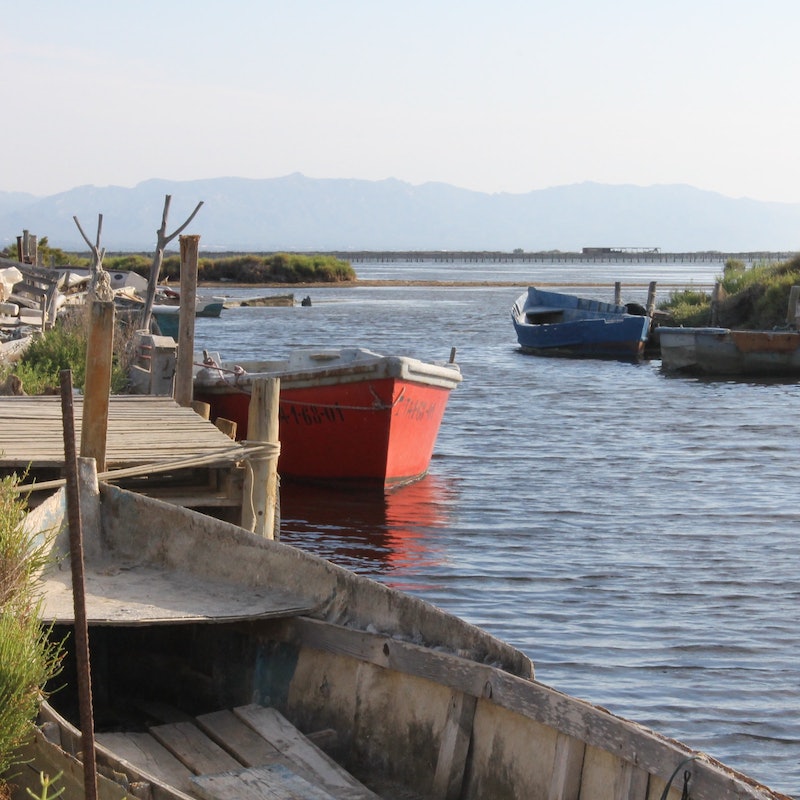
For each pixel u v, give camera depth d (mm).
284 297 74250
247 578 7699
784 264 43188
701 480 18391
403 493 17062
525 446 21609
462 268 189375
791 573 12781
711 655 10102
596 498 16875
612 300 79625
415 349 42562
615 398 29062
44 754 5223
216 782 5852
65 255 67312
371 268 187750
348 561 13164
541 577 12562
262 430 10625
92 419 9555
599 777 5395
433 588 12102
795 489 17641
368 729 6688
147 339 19422
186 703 7918
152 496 10711
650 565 13078
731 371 33812
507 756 5895
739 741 8383
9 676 5160
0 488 7109
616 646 10312
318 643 7023
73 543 4543
